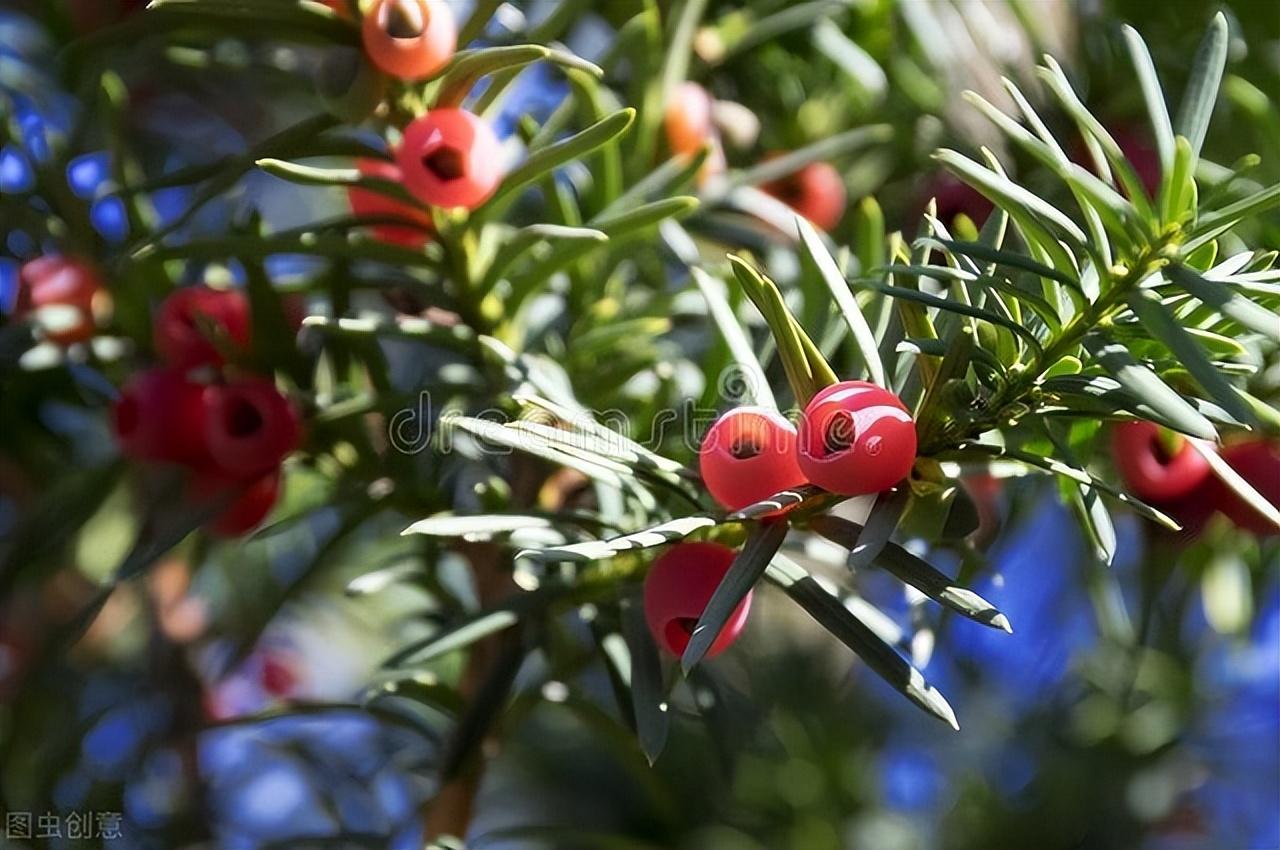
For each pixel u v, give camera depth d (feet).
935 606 1.07
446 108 1.07
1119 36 1.27
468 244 1.11
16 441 1.29
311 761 1.32
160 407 1.12
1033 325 1.00
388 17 1.04
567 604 1.10
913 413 1.01
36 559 1.21
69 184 1.19
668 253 1.23
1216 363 0.99
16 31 1.29
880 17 1.29
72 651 1.35
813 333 1.08
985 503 1.18
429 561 1.17
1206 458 0.98
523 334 1.15
